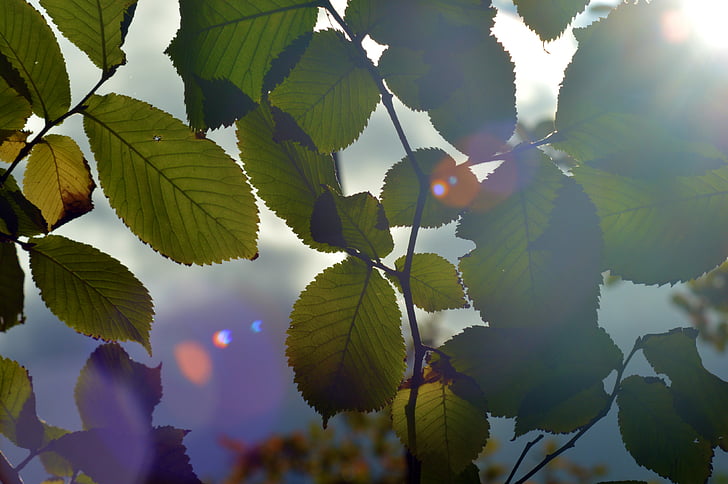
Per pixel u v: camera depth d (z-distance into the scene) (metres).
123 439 0.99
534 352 0.99
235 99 0.99
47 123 1.00
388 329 1.01
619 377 1.01
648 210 0.98
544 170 0.98
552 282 0.98
